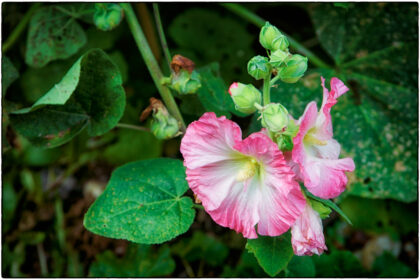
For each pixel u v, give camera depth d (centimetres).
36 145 63
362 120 72
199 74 64
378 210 77
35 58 72
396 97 73
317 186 52
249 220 52
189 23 81
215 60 81
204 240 81
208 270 82
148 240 56
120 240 85
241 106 52
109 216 57
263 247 56
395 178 71
